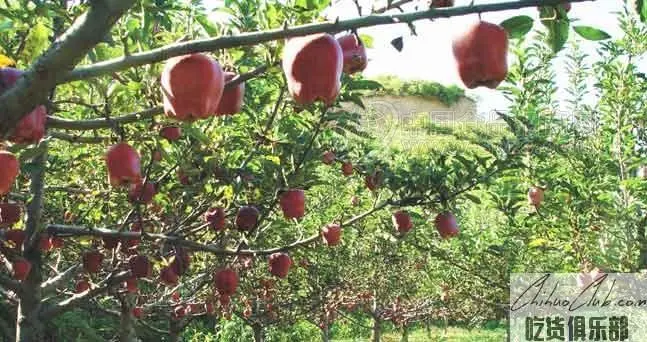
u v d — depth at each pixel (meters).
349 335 14.95
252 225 3.73
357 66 1.99
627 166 5.03
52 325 8.56
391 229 5.15
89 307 6.07
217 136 3.74
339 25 1.29
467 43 1.67
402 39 1.60
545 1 1.27
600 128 5.43
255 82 3.99
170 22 2.80
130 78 2.39
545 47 5.19
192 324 11.30
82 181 4.41
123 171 2.38
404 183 4.23
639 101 5.02
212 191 4.04
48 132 2.55
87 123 1.84
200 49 1.31
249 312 8.23
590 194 4.80
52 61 1.20
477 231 7.28
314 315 10.09
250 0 2.62
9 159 1.72
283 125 3.85
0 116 1.21
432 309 11.70
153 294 6.95
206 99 1.64
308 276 8.80
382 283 9.70
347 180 6.59
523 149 4.51
